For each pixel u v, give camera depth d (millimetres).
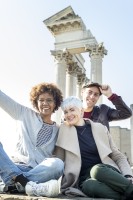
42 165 1954
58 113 10609
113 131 12094
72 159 2094
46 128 2176
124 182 1798
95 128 2180
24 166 2023
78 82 14031
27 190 1834
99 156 2121
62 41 12766
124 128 12078
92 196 1855
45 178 1936
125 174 2000
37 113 2244
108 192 1808
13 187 1993
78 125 2217
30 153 2064
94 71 11641
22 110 2186
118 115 2641
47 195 1799
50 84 2293
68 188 1972
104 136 2176
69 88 13234
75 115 2172
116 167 2078
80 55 13961
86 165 2104
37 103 2270
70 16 12672
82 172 2104
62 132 2182
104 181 1819
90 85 2693
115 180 1798
